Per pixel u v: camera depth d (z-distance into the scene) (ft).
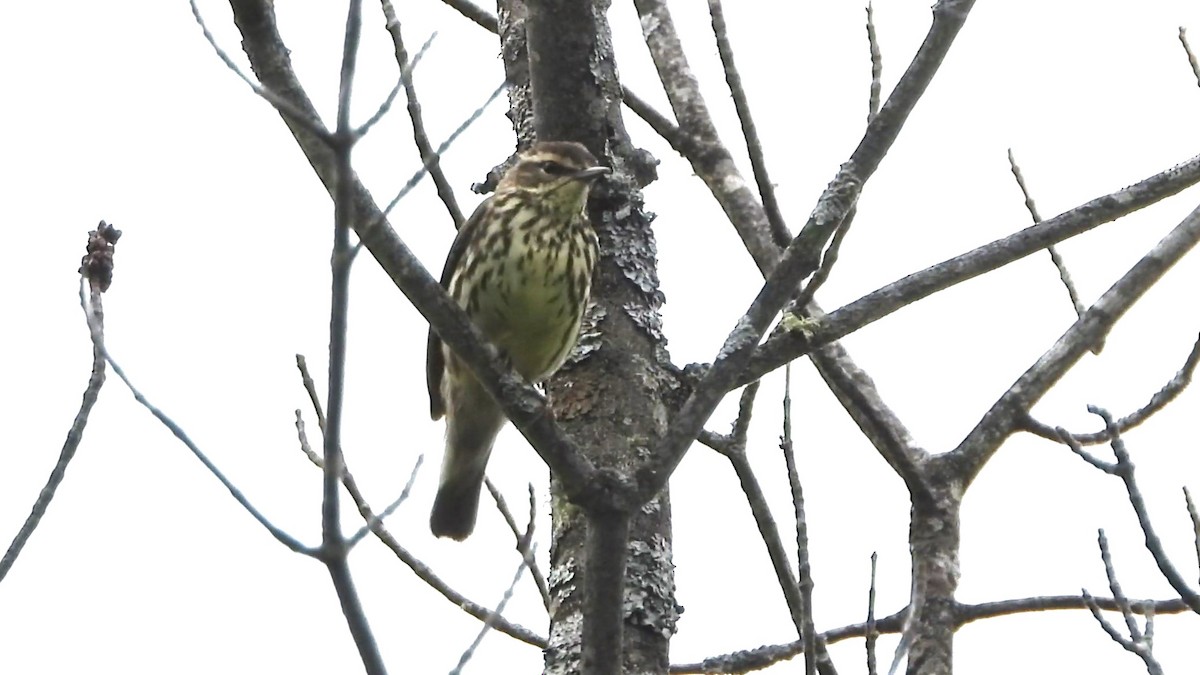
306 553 22.89
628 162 38.96
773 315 30.81
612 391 36.65
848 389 39.86
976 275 33.99
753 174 39.63
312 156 26.76
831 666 35.09
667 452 29.91
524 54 41.29
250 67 26.71
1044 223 35.09
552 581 36.24
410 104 39.14
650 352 37.40
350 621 22.95
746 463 37.09
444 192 42.50
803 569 31.12
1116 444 33.14
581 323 37.83
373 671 22.93
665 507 36.60
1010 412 39.68
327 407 22.89
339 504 22.88
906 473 39.19
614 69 38.81
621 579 29.60
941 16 31.04
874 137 31.09
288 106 23.12
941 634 37.81
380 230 28.48
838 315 32.53
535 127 38.70
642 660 34.81
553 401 37.24
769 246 41.34
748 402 37.04
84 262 27.84
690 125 44.37
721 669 43.68
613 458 35.91
